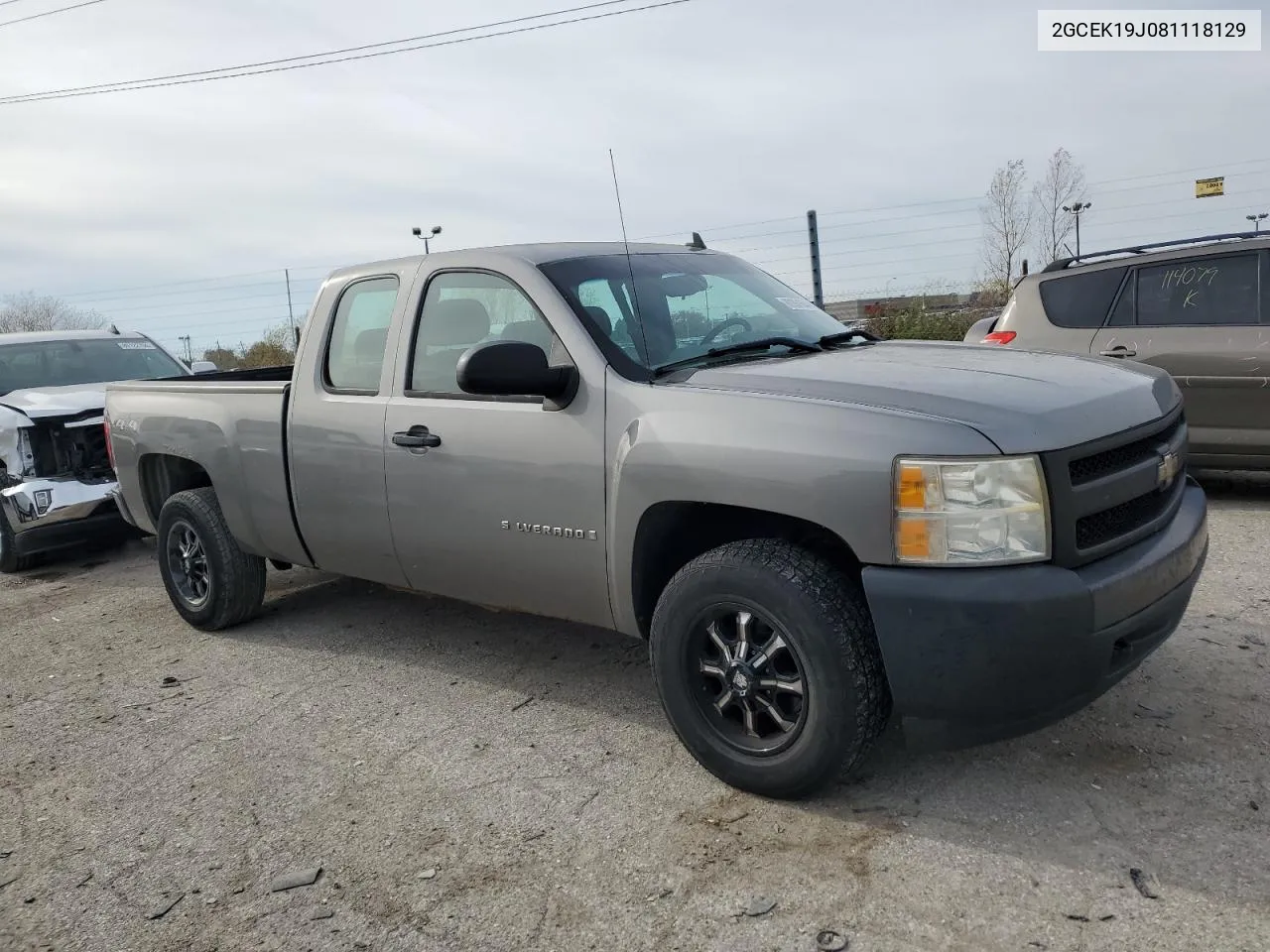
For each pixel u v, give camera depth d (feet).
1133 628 9.34
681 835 10.01
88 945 9.07
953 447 9.04
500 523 12.46
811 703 9.80
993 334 24.66
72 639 18.75
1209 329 21.49
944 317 47.11
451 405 12.96
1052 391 10.03
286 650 16.75
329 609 18.85
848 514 9.37
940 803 10.18
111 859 10.50
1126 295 22.65
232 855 10.37
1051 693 9.07
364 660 15.89
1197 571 10.64
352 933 8.90
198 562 18.07
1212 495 23.13
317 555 15.57
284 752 12.74
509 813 10.73
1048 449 9.07
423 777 11.71
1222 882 8.55
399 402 13.65
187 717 14.20
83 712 14.79
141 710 14.64
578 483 11.56
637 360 11.71
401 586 14.70
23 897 9.93
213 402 16.66
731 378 10.88
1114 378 10.99
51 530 24.27
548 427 11.84
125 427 18.65
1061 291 23.58
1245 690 12.18
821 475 9.51
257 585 17.71
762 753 10.37
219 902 9.55
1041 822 9.69
